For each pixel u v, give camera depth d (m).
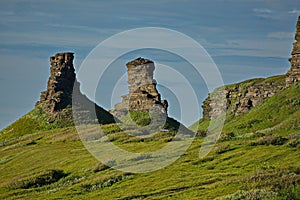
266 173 66.56
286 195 54.97
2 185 85.56
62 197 72.81
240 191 57.94
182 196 63.38
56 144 121.75
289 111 152.75
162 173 77.38
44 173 87.06
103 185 75.62
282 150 81.44
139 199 65.12
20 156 112.44
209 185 66.81
